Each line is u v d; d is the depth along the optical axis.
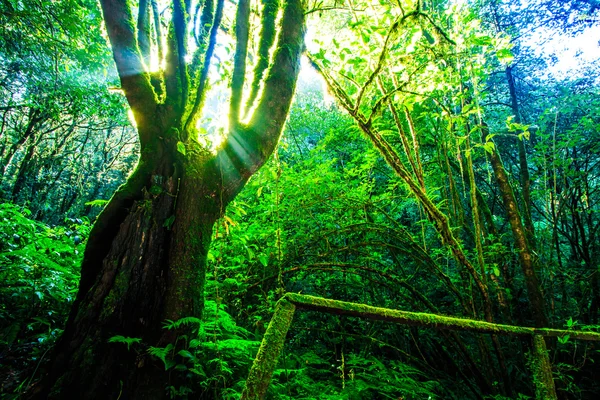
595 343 4.45
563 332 1.74
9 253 2.88
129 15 2.37
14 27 5.56
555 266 5.51
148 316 2.06
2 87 10.25
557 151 5.89
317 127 8.86
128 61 2.33
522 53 7.89
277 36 2.94
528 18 7.48
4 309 2.64
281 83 2.74
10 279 2.79
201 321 2.12
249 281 3.96
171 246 2.22
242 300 3.88
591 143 5.93
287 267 4.09
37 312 2.80
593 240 6.28
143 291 2.08
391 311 1.38
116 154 18.98
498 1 7.01
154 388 1.88
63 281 3.05
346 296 4.79
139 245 2.14
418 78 3.94
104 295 2.02
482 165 7.66
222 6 2.66
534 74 8.21
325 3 4.51
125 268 2.08
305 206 4.48
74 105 9.19
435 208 3.56
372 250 4.92
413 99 3.75
